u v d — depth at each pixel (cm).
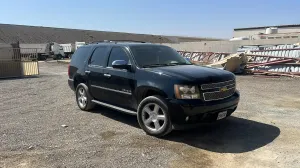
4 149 470
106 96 650
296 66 1530
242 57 1670
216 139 507
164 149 463
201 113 482
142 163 411
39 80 1581
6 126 604
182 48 3869
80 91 747
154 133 521
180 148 467
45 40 7306
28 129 580
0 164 414
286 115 670
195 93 482
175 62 624
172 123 497
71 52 5141
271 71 1579
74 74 763
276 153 441
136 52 600
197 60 2470
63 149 467
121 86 595
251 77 1510
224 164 407
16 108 790
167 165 405
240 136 520
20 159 430
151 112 527
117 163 412
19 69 1834
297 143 481
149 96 528
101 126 596
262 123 601
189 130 556
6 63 1767
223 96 515
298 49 1686
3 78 1750
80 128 583
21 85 1345
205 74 512
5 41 6500
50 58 4769
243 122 608
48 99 927
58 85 1309
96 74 670
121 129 573
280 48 1919
